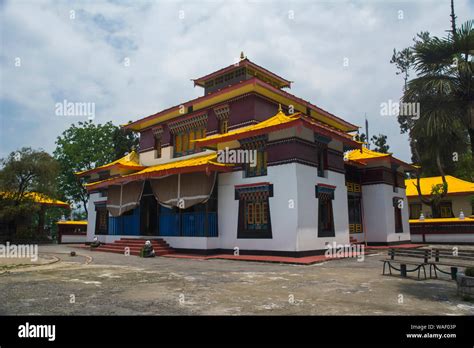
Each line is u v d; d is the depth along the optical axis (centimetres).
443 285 1039
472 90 1324
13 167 3189
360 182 2669
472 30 1291
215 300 836
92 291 952
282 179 1845
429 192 3512
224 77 2516
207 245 2012
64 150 4284
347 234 2134
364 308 755
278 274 1278
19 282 1109
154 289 981
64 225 3597
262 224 1923
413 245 2733
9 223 3375
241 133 1939
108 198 2684
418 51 1401
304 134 1898
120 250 2305
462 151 1750
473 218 2875
